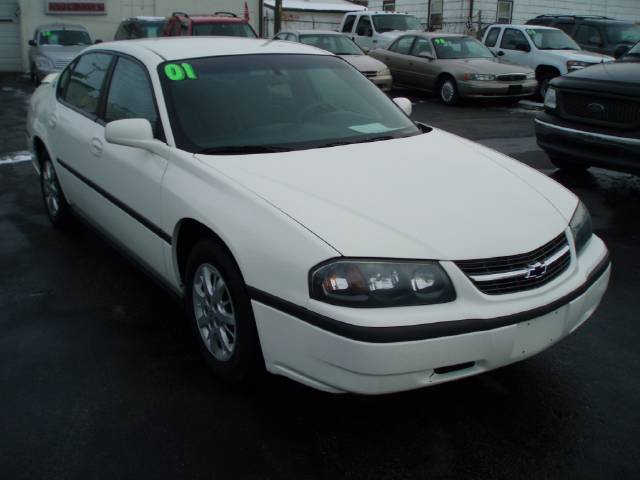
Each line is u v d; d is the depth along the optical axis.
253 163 3.22
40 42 16.80
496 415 2.99
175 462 2.66
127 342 3.65
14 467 2.62
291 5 30.78
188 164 3.30
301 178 3.05
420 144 3.69
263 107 3.74
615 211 6.14
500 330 2.57
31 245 5.19
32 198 6.51
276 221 2.73
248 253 2.76
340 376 2.52
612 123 6.20
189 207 3.13
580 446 2.78
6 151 8.64
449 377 2.58
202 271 3.23
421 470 2.62
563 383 3.27
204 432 2.85
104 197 4.17
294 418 2.96
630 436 2.85
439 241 2.63
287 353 2.68
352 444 2.78
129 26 16.78
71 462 2.65
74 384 3.22
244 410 3.01
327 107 3.93
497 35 15.60
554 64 14.09
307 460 2.68
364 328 2.43
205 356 3.31
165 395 3.13
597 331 3.82
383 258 2.53
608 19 16.77
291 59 4.20
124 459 2.68
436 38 14.68
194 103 3.64
